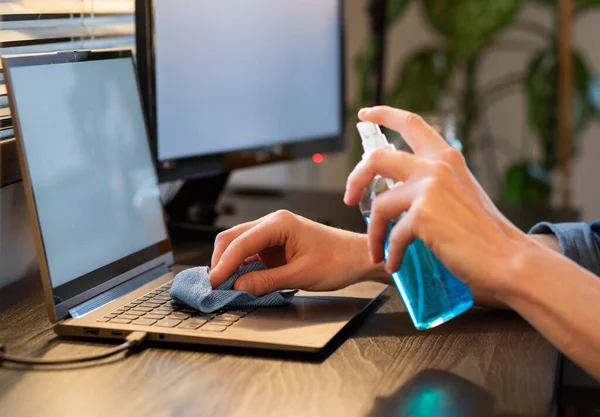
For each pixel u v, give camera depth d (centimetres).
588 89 257
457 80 291
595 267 89
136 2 114
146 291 91
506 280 65
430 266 72
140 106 105
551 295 65
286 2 144
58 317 80
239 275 85
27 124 82
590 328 64
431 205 65
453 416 60
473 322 84
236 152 136
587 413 111
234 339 74
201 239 129
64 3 109
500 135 288
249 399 63
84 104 92
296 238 87
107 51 100
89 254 87
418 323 73
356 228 136
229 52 132
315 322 79
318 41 155
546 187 252
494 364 71
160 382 67
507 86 283
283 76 146
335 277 87
